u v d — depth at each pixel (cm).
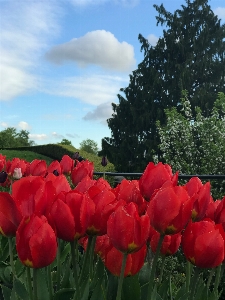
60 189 131
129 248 96
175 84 2245
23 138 6181
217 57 2342
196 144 1362
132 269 110
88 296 127
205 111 2103
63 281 140
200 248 100
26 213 105
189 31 2386
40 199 103
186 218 103
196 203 123
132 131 2341
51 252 96
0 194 103
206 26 2309
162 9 2409
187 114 1508
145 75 2394
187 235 104
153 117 2248
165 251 127
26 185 106
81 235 104
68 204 102
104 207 108
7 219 105
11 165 303
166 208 101
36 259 95
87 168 249
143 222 97
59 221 100
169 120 1398
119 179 322
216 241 99
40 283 122
